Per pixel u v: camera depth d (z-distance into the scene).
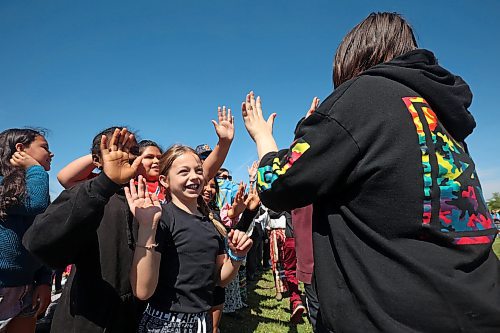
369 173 1.05
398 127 1.06
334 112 1.10
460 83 1.24
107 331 1.64
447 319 0.93
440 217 1.01
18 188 2.43
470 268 1.00
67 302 1.73
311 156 1.08
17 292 2.51
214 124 2.63
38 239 1.47
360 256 1.06
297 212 2.85
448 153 1.08
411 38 1.38
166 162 2.19
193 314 1.87
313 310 2.91
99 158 1.91
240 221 3.01
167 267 1.87
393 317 0.97
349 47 1.41
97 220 1.44
